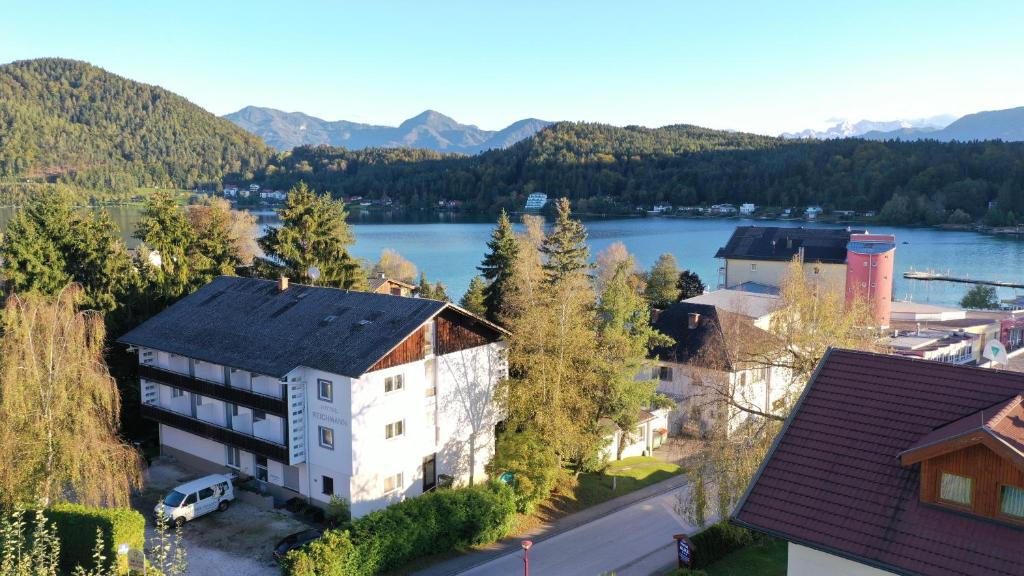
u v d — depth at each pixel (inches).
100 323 1353.3
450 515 1408.7
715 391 1471.5
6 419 1192.2
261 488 1643.7
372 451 1487.5
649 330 1935.3
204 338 1708.9
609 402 1787.6
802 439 857.5
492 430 1807.3
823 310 1528.1
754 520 799.7
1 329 1558.8
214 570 1280.8
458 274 6161.4
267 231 2591.0
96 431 1264.8
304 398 1523.1
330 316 1640.0
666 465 2005.4
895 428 819.4
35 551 874.8
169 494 1507.1
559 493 1737.2
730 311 2490.2
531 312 1717.5
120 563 1139.3
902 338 2982.3
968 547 683.4
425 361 1603.1
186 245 2487.7
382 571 1307.8
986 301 4318.4
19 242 1991.9
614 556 1430.9
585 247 3031.5
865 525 744.3
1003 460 677.3
